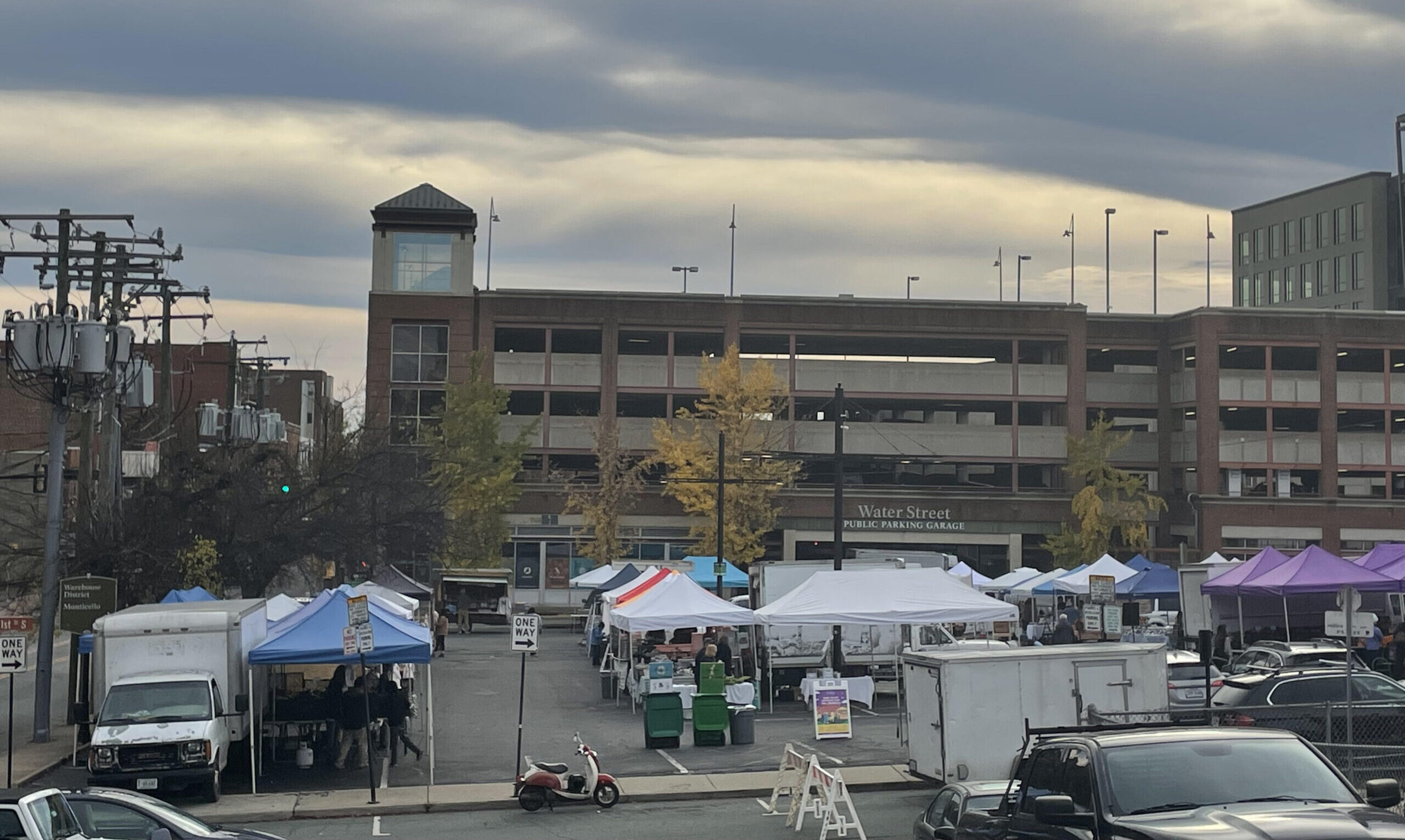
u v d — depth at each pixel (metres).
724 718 29.33
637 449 79.56
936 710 21.09
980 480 86.81
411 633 26.27
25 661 23.89
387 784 25.36
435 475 57.34
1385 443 82.75
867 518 79.62
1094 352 88.75
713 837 19.83
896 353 87.25
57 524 30.41
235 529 40.97
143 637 24.27
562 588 78.75
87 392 30.53
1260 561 40.31
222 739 23.83
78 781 25.50
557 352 85.12
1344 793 9.21
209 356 97.06
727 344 80.06
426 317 78.31
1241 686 22.84
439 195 79.94
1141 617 51.75
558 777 22.84
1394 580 38.03
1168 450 84.62
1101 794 9.23
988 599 34.06
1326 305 116.88
